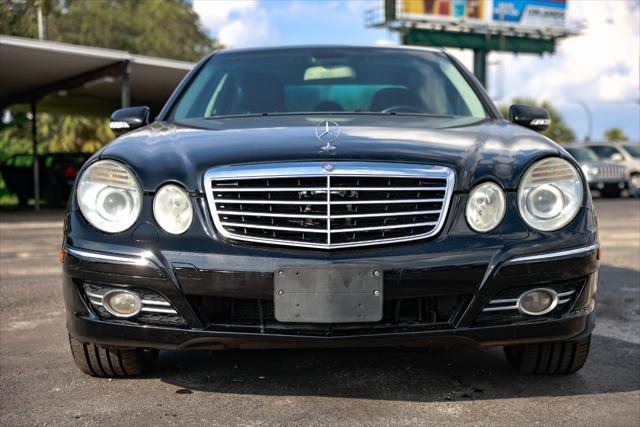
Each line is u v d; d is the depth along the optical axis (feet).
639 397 9.12
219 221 8.31
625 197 68.90
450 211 8.33
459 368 10.35
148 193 8.48
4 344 12.10
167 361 10.78
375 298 8.05
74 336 8.90
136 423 8.32
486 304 8.26
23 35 70.23
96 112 73.46
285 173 8.25
